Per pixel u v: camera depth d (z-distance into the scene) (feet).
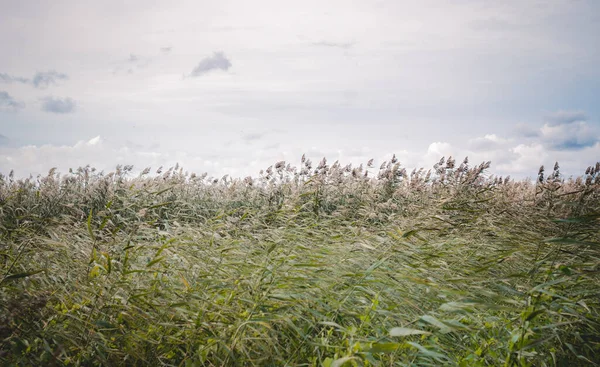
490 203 23.21
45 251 13.32
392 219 20.56
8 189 25.54
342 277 12.30
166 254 12.59
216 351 9.10
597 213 9.84
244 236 17.12
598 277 11.39
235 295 10.68
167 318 10.11
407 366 9.02
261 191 32.27
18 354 8.05
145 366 9.16
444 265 13.69
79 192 28.89
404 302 10.94
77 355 8.89
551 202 15.71
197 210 27.96
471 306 8.73
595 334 9.78
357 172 34.86
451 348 10.18
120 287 10.68
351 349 8.16
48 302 9.86
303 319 10.37
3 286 9.62
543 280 11.70
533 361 9.39
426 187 32.01
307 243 16.70
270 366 9.01
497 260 13.04
